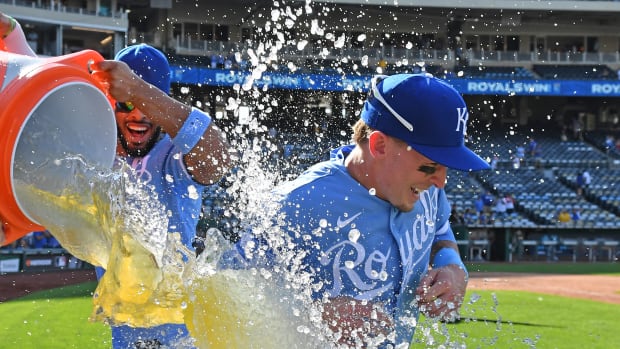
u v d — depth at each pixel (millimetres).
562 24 35125
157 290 1888
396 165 2223
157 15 31047
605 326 9625
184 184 2869
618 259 23031
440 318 2471
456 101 2191
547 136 32406
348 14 29391
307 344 2047
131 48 3029
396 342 2443
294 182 2365
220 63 29953
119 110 2848
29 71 1942
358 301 2283
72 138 2172
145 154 2926
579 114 34031
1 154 1854
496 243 22875
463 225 22234
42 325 8805
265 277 2092
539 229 23812
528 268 19750
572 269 19516
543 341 8430
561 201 26141
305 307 2109
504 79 31188
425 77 2232
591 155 30594
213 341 1949
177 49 30266
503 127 32969
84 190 1972
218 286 1955
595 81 31062
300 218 2273
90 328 8625
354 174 2316
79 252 2068
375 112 2227
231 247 2205
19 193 1984
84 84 2115
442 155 2158
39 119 2047
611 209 26328
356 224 2283
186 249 2020
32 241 17109
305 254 2287
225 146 2504
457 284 2480
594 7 33062
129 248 1860
